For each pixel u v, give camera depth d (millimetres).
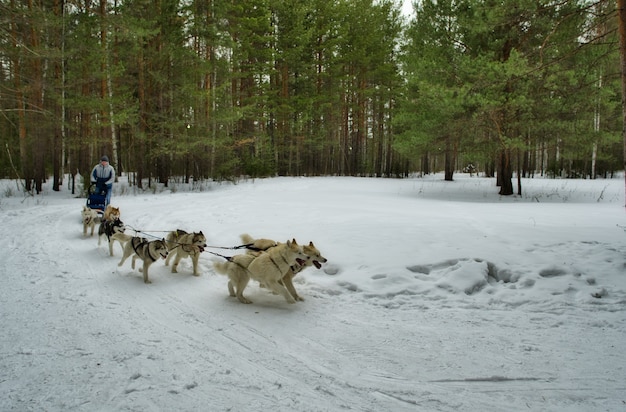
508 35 17594
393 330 4793
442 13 20109
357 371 3857
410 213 12719
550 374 3740
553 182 28703
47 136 23828
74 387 3482
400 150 22984
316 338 4609
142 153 22922
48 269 7418
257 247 6660
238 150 31859
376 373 3816
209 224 11266
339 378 3729
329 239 8852
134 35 18297
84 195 20172
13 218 13055
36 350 4191
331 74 34875
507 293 5840
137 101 21688
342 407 3270
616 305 5309
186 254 7379
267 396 3420
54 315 5207
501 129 18406
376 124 42031
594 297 5598
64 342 4406
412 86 24078
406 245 8062
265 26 29406
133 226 11406
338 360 4082
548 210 13680
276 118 33781
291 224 10758
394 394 3459
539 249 7668
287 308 5594
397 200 17859
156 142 23625
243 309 5574
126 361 3992
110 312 5383
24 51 16391
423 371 3838
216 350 4305
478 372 3795
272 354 4223
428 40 21094
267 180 28969
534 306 5395
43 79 18297
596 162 36719
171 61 22781
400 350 4277
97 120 22828
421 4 21172
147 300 5930
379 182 29469
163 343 4453
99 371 3775
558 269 6582
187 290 6438
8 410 3127
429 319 5105
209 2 22359
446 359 4059
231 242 9266
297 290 6320
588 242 8031
